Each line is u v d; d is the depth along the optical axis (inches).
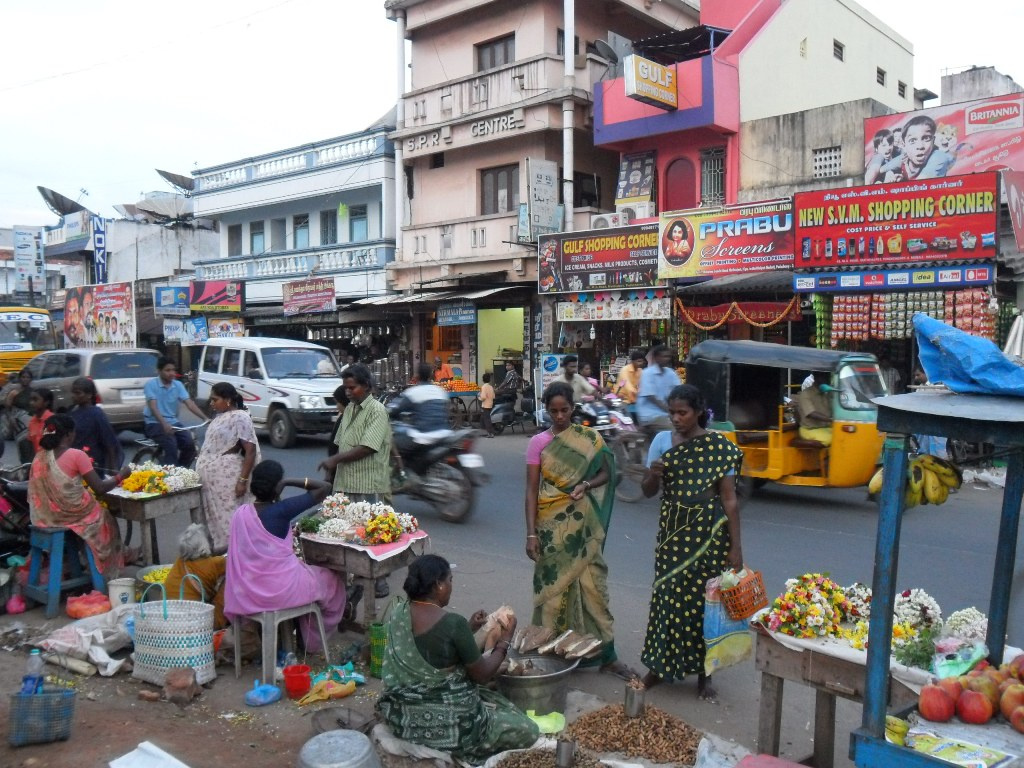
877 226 502.0
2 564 257.0
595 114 712.4
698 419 181.3
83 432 287.3
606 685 191.3
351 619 227.8
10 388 564.4
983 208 464.1
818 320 533.6
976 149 536.7
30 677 164.7
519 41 788.6
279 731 167.6
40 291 1378.0
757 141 645.9
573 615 195.2
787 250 561.0
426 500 366.0
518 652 183.3
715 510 178.2
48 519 236.5
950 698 121.0
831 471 371.6
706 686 183.9
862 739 115.5
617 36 775.1
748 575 171.0
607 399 467.2
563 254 685.3
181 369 1141.7
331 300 860.0
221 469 251.1
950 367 117.7
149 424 395.5
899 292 498.6
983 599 249.6
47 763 154.0
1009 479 138.5
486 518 368.5
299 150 967.6
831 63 787.4
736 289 557.9
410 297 784.3
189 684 181.8
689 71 648.4
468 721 151.8
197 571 214.5
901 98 932.0
